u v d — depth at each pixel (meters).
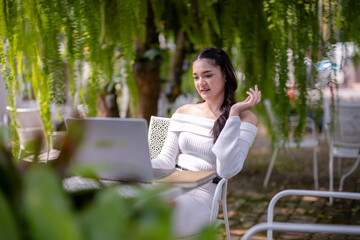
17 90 2.63
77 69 2.52
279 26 2.53
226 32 2.73
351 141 3.53
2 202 0.52
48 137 2.44
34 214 0.52
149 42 3.50
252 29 2.70
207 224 0.58
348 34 2.56
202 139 1.98
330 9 2.50
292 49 2.59
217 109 2.05
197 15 3.15
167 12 3.26
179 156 2.04
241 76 2.88
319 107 2.72
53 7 2.35
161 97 4.18
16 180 0.60
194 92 4.62
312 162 5.36
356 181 4.35
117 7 2.66
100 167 0.67
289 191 1.52
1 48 2.48
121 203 0.55
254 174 4.77
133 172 0.69
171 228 0.56
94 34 2.43
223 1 2.81
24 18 2.38
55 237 0.51
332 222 3.12
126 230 0.53
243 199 3.79
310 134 6.87
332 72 2.61
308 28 2.56
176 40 3.49
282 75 2.61
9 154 0.63
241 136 1.88
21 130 2.83
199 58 2.05
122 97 3.77
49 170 0.60
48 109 2.49
